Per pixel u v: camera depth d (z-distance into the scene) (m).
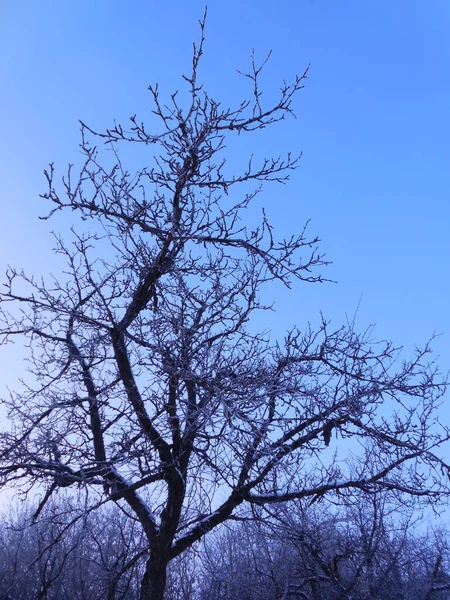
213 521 10.26
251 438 8.34
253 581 14.28
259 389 8.97
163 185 9.21
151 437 9.50
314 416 10.11
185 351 9.45
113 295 10.23
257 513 10.88
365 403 10.38
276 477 9.75
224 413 8.02
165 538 9.69
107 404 9.91
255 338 9.79
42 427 9.87
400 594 14.68
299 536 12.10
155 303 9.80
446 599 16.41
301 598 15.69
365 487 11.26
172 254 9.49
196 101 8.88
